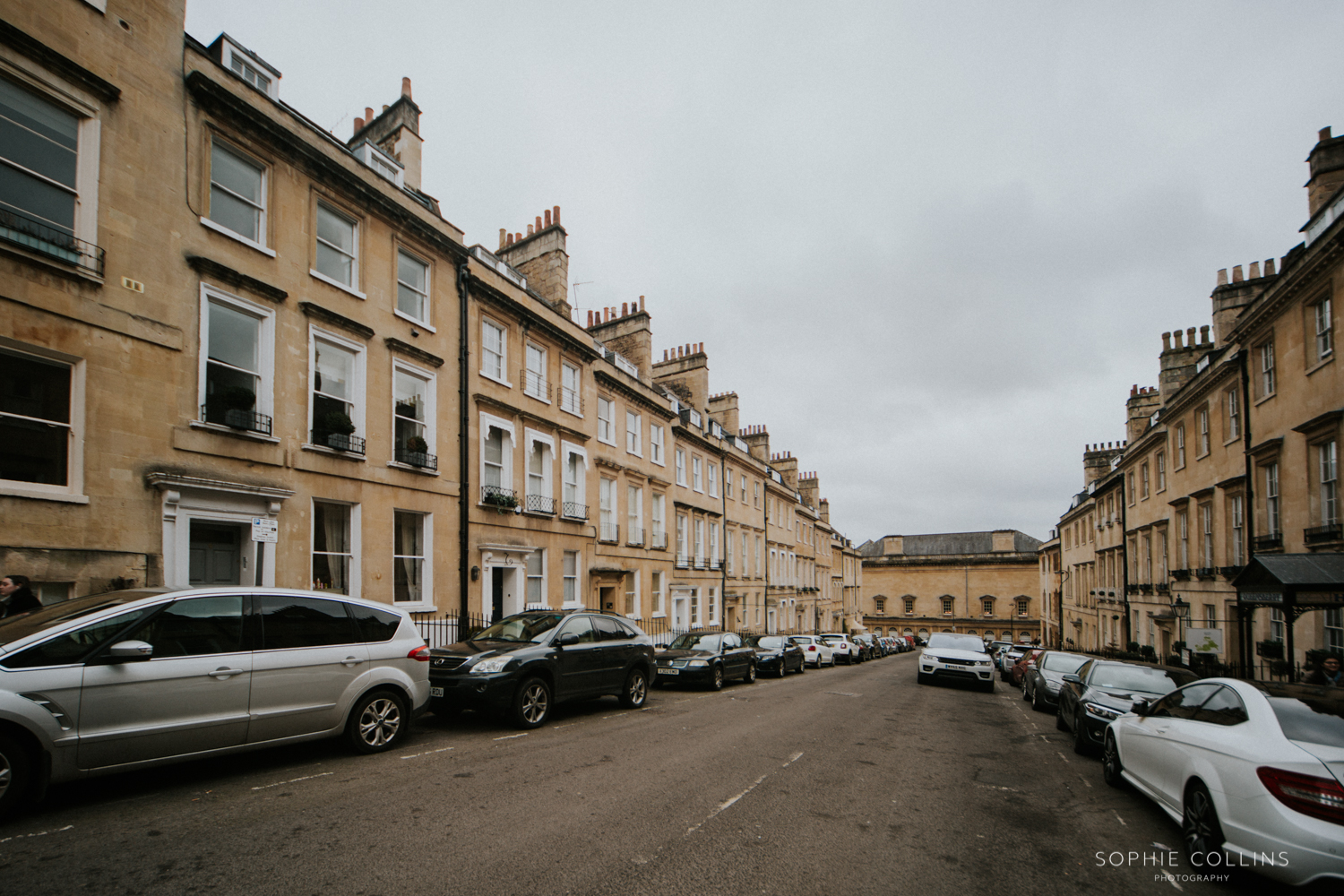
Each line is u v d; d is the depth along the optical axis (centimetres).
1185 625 2303
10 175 862
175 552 997
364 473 1332
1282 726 502
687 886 442
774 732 1045
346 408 1330
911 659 4597
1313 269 1433
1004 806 674
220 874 435
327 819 547
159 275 1008
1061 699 1233
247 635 674
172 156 1038
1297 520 1539
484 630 1171
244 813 557
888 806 654
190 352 1043
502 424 1753
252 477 1116
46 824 519
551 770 732
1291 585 1159
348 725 756
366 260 1382
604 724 1066
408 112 1625
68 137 924
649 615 2534
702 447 3244
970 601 7494
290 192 1229
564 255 2170
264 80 1287
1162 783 619
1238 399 1891
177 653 616
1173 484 2484
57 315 888
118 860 454
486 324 1756
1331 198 1440
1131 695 998
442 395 1556
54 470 882
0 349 842
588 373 2203
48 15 903
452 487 1561
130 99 989
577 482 2136
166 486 981
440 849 489
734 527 3572
